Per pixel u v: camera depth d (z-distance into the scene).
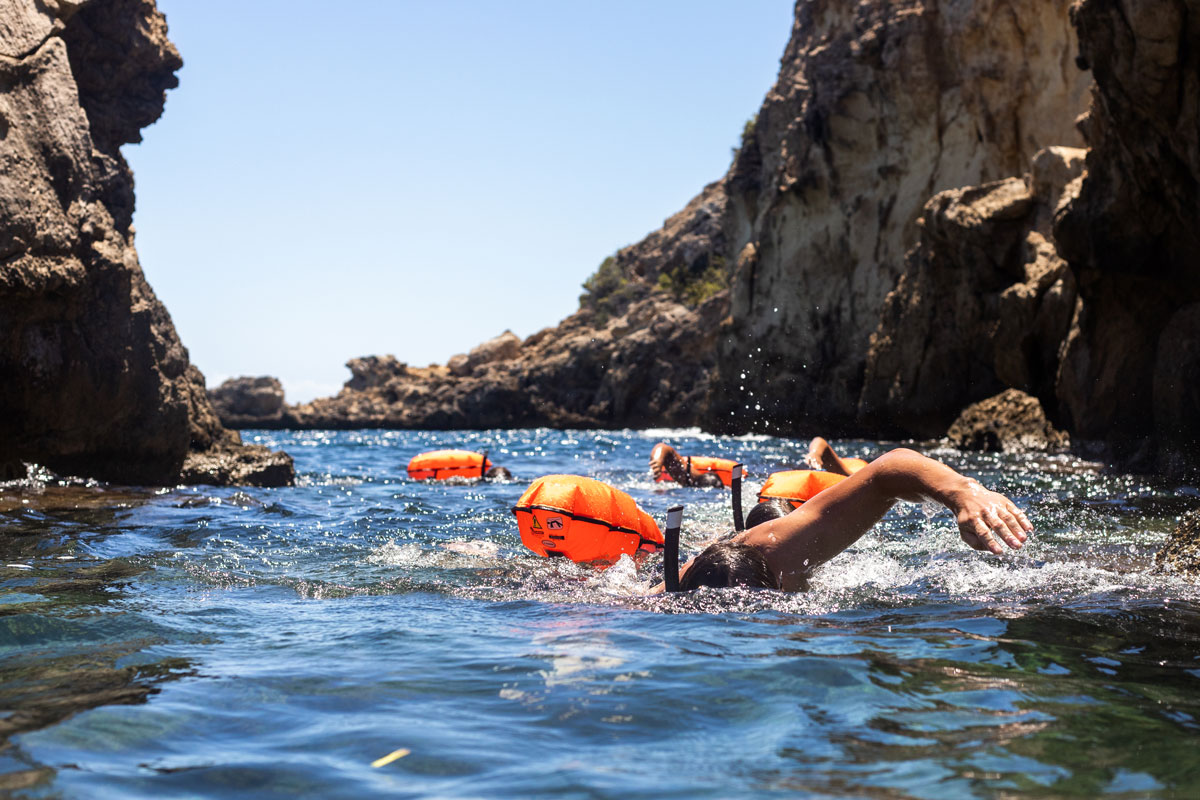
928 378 22.23
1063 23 23.16
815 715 2.22
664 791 1.77
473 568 4.80
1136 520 6.70
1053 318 17.61
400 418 65.75
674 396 48.97
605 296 66.06
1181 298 13.52
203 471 11.22
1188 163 11.96
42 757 1.96
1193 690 2.41
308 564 4.91
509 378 59.91
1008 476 11.59
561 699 2.38
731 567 3.71
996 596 3.77
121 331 10.07
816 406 31.20
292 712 2.29
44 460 9.64
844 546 3.67
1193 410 12.47
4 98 9.02
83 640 3.08
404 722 2.21
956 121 26.27
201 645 3.01
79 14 10.49
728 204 40.62
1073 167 18.19
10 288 8.68
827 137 30.09
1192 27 11.08
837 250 30.81
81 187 9.72
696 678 2.54
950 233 20.36
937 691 2.41
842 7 32.88
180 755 1.99
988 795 1.71
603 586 4.22
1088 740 2.02
